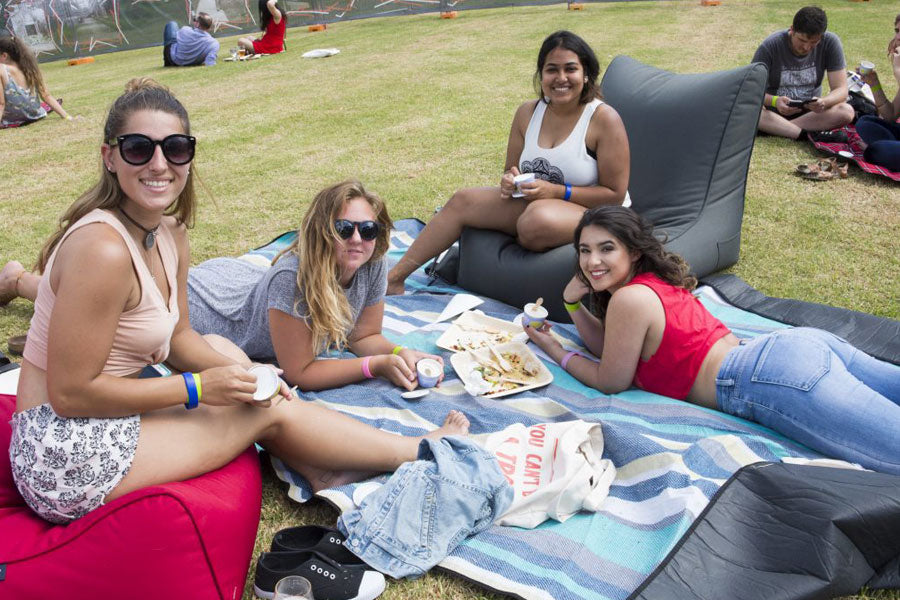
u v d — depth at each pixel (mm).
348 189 2957
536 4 17797
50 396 2100
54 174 7363
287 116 9000
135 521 2045
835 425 2660
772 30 12742
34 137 8992
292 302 3080
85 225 2082
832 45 6719
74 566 2039
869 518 2219
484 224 4246
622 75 5195
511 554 2400
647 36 12719
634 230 3021
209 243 5250
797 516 2283
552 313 4047
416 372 3324
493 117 8273
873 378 2842
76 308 2025
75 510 2195
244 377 2346
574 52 3801
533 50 12188
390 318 4090
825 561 2148
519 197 4090
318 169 6848
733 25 13391
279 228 5488
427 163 6824
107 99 11336
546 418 3068
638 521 2512
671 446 2834
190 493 2143
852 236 4969
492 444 2820
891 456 2557
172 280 2428
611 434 2812
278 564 2316
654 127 4684
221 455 2416
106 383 2148
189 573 2096
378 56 12797
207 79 12078
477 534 2502
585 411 3117
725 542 2281
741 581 2158
